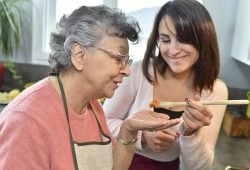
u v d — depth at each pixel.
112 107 1.06
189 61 0.97
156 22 1.01
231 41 1.91
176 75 1.05
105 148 0.81
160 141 0.95
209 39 0.96
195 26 0.92
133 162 1.07
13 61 2.22
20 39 2.16
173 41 0.94
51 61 0.72
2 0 1.98
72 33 0.67
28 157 0.62
